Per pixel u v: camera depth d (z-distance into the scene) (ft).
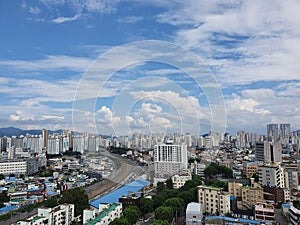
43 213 124.98
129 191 196.95
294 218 146.61
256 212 148.46
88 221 126.72
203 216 152.05
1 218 160.15
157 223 122.93
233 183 190.60
